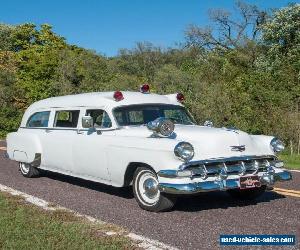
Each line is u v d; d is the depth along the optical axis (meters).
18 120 25.39
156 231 6.21
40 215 6.75
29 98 31.89
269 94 17.42
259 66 30.45
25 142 10.21
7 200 7.78
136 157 7.29
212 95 17.23
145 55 50.84
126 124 8.09
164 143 6.89
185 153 6.66
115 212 7.22
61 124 9.38
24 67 34.19
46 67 33.00
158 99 8.81
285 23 31.48
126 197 8.30
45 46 46.59
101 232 6.04
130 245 5.51
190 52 50.06
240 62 30.25
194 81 19.53
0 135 24.47
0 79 31.02
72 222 6.45
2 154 15.36
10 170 11.70
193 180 6.70
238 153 7.11
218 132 7.28
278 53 31.28
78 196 8.41
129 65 47.56
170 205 7.11
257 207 7.52
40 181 10.04
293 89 18.56
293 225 6.46
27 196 8.29
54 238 5.66
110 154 7.84
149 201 7.28
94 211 7.29
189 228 6.34
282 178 7.40
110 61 45.25
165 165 6.81
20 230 5.95
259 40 33.62
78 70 32.53
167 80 20.73
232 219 6.79
